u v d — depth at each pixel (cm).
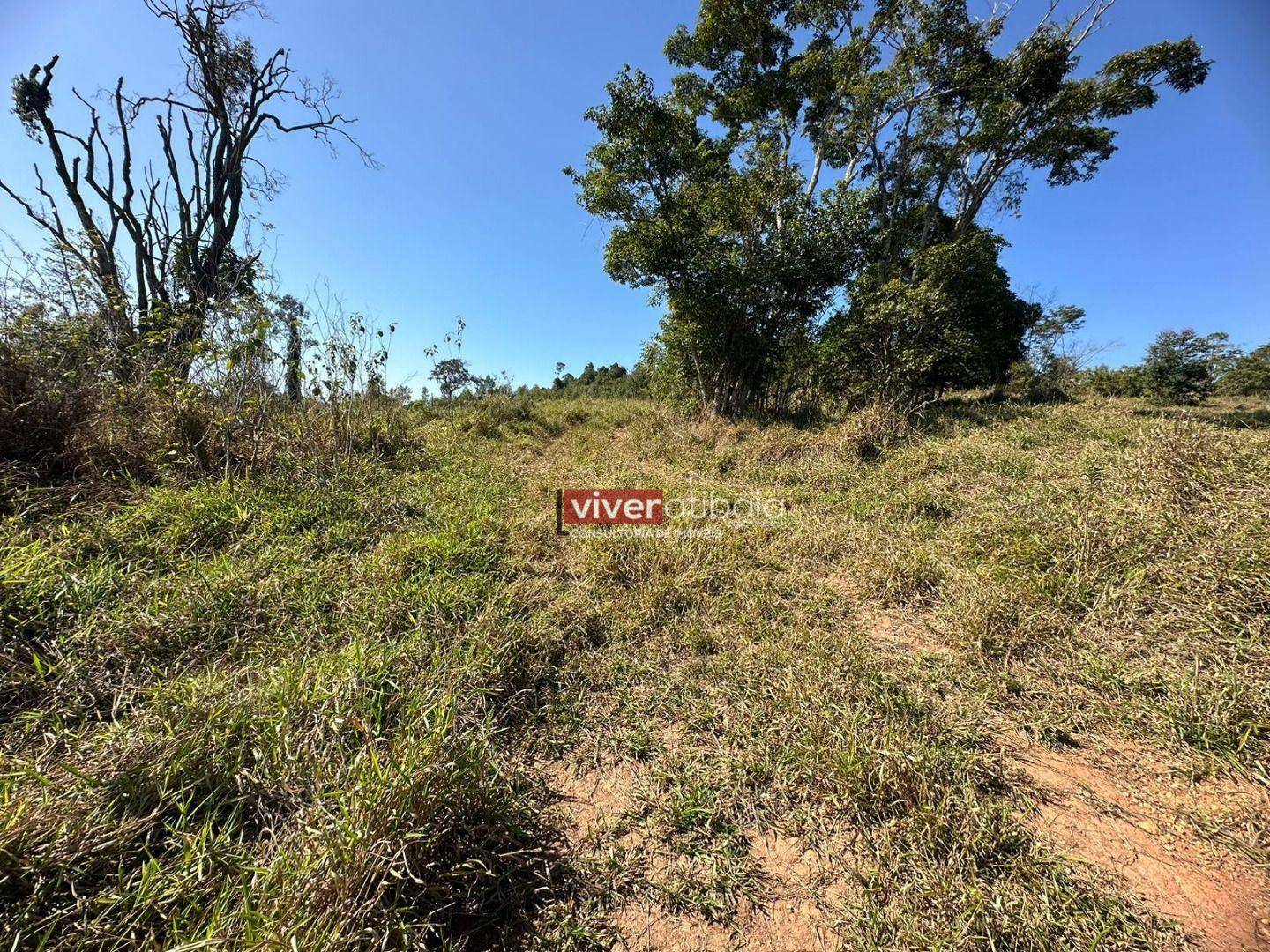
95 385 335
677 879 131
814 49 1062
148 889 110
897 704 188
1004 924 114
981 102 970
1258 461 290
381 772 127
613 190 821
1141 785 157
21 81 703
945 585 271
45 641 180
